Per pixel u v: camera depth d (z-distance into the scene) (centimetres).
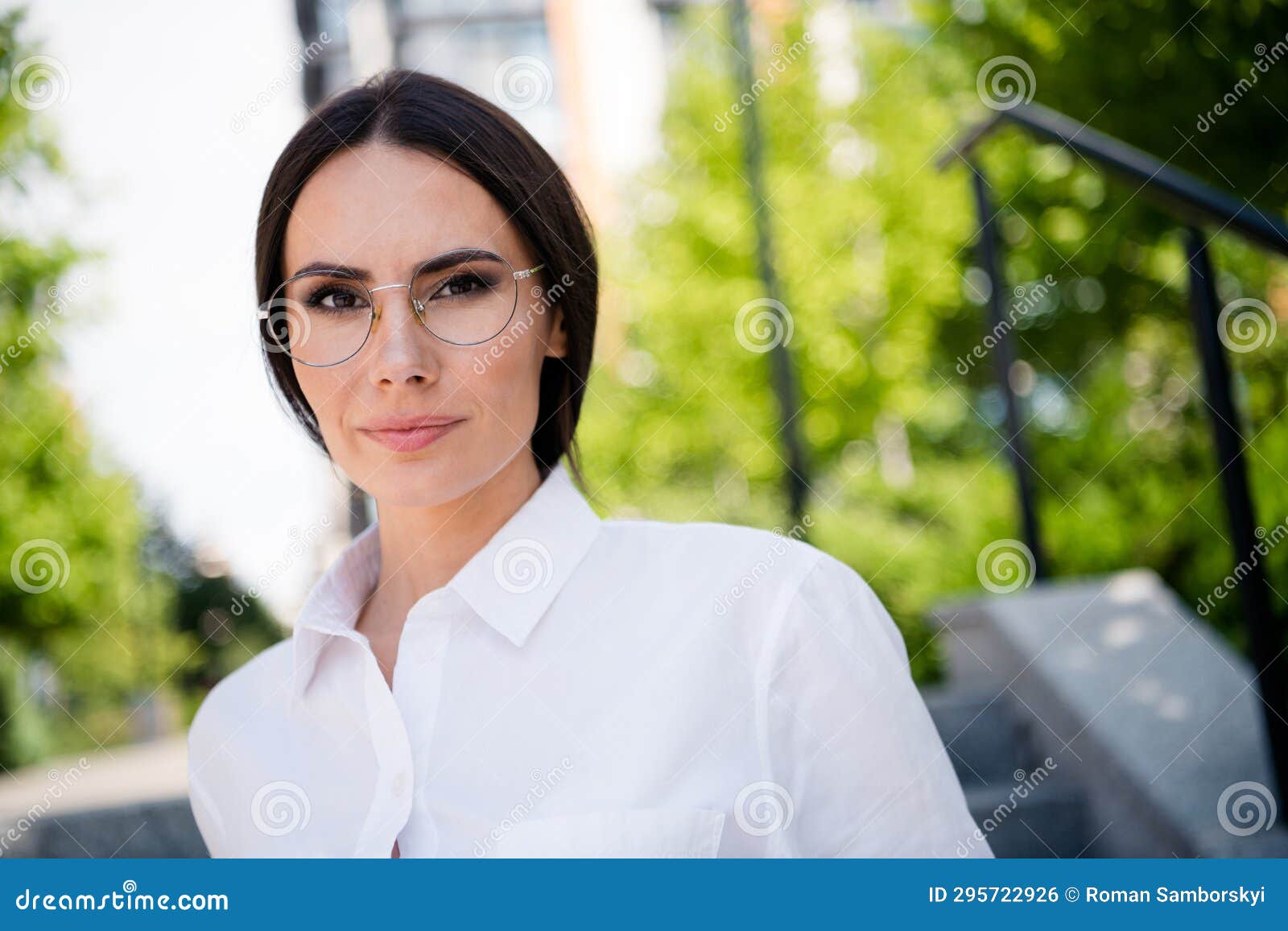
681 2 878
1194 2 406
